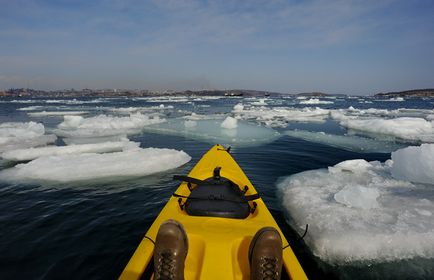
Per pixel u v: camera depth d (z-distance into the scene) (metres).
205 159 5.46
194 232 2.52
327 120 18.42
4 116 22.16
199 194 3.34
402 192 4.71
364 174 5.76
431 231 3.31
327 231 3.38
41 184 5.39
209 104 43.56
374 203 3.95
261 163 7.10
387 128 12.27
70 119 15.73
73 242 3.34
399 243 3.16
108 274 2.78
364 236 3.23
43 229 3.65
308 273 2.84
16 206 4.38
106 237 3.46
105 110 29.22
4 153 7.62
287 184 5.32
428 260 2.98
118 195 4.86
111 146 8.73
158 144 9.89
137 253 2.35
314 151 8.60
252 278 2.01
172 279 1.94
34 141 9.99
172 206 3.22
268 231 2.05
